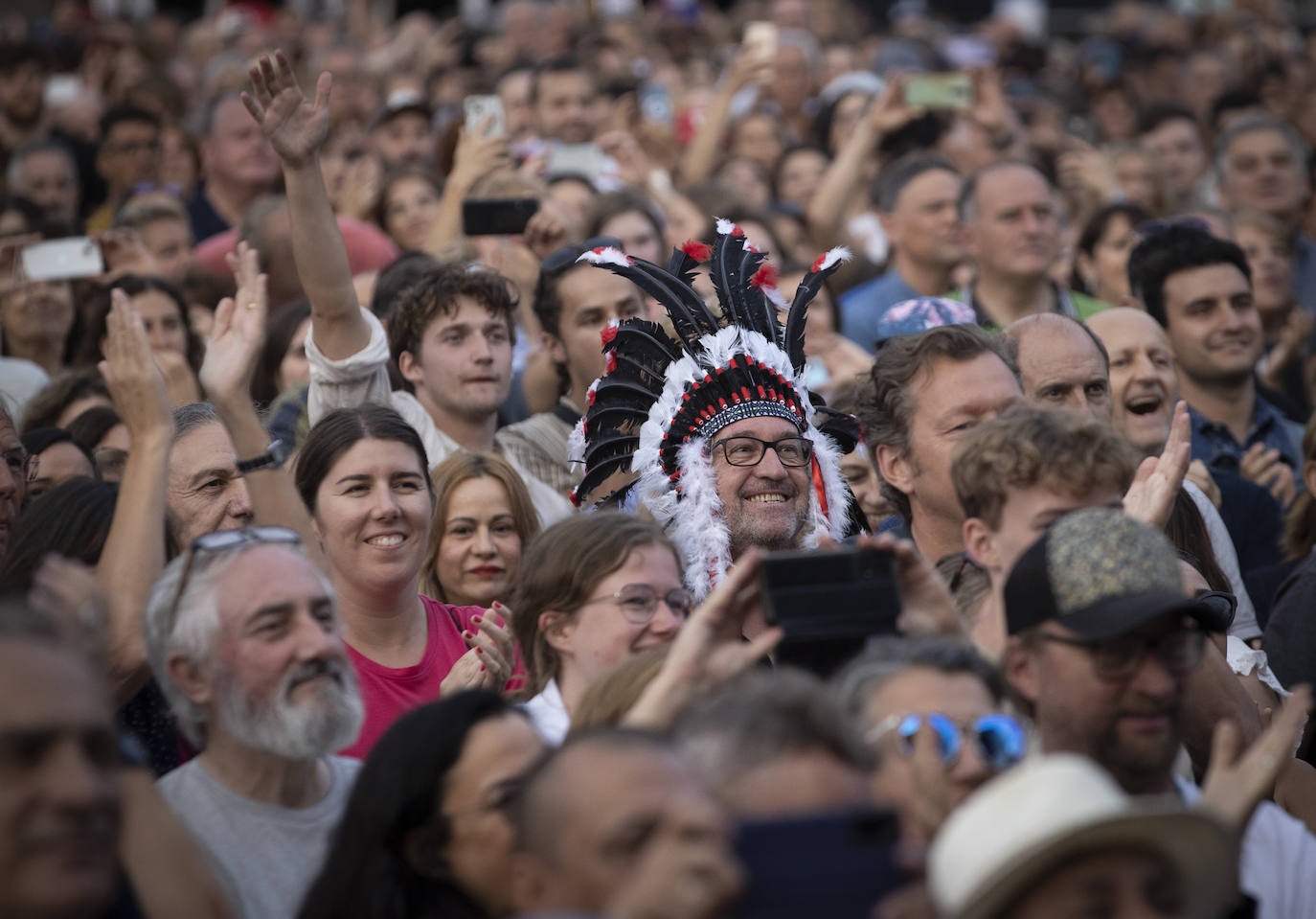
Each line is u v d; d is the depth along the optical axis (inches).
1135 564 456.8
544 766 363.9
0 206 1174.3
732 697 380.2
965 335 650.2
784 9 2212.1
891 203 1167.6
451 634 681.6
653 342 690.8
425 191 1248.8
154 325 952.9
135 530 526.9
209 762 499.2
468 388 802.8
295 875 489.7
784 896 335.3
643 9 2434.8
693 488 647.8
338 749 495.5
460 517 725.3
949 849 358.9
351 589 650.2
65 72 1982.0
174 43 2181.3
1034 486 507.5
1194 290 952.3
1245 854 489.4
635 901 337.1
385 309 906.7
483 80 1694.1
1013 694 476.1
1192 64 2011.6
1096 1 2844.5
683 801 344.8
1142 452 842.2
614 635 543.5
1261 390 1037.2
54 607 420.2
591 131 1461.6
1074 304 1085.1
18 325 1014.4
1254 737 564.4
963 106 1322.6
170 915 423.2
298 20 2143.2
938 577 493.7
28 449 733.9
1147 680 451.5
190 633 485.7
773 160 1621.6
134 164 1459.2
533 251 1033.5
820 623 465.4
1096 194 1445.6
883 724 421.4
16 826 343.6
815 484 674.8
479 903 437.1
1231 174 1386.6
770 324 697.0
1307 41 2169.0
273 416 831.7
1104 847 348.8
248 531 503.8
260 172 1342.3
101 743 359.9
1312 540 819.4
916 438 643.5
